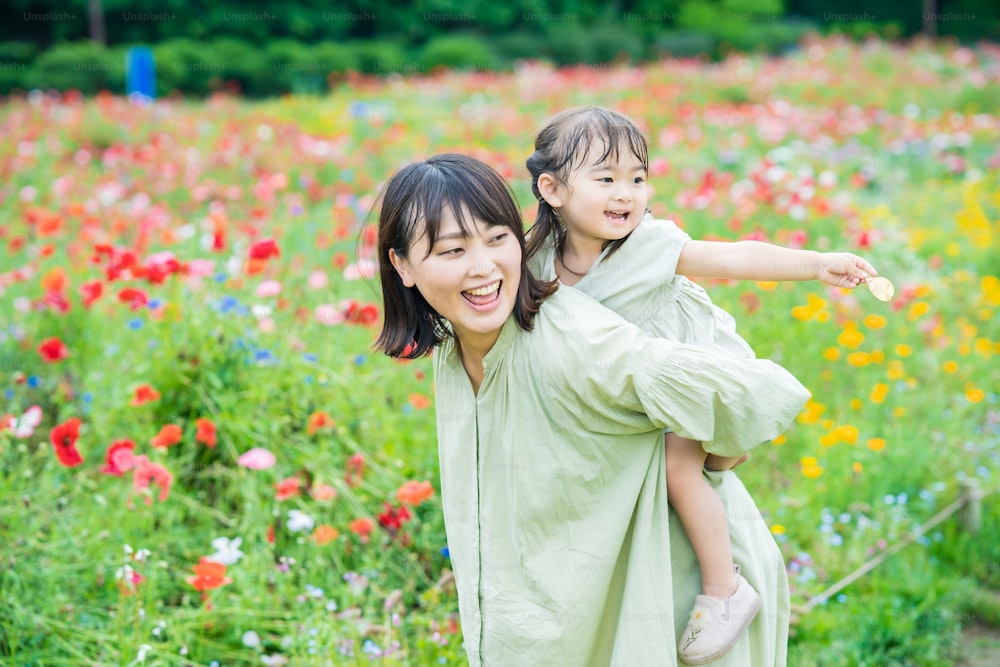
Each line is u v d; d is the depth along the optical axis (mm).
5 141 9328
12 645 2695
